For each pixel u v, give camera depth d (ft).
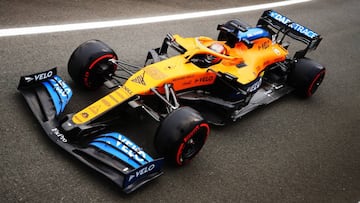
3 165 14.21
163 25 27.86
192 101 18.37
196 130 14.96
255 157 18.04
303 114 22.41
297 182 17.22
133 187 13.76
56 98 16.51
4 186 13.44
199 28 28.91
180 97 17.95
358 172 18.83
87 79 18.24
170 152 14.78
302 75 22.77
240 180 16.47
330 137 20.93
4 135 15.47
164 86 16.49
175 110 14.98
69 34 23.68
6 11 24.22
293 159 18.58
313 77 22.63
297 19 36.29
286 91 23.15
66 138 14.76
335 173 18.37
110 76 18.86
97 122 15.48
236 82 18.19
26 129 15.98
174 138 14.49
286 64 23.49
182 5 32.35
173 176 15.66
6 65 19.61
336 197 16.96
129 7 29.40
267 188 16.44
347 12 41.78
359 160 19.69
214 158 17.28
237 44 20.18
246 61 19.88
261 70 20.40
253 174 17.01
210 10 32.65
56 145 15.43
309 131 21.02
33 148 15.19
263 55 21.09
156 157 16.35
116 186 14.47
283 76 23.88
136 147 14.75
